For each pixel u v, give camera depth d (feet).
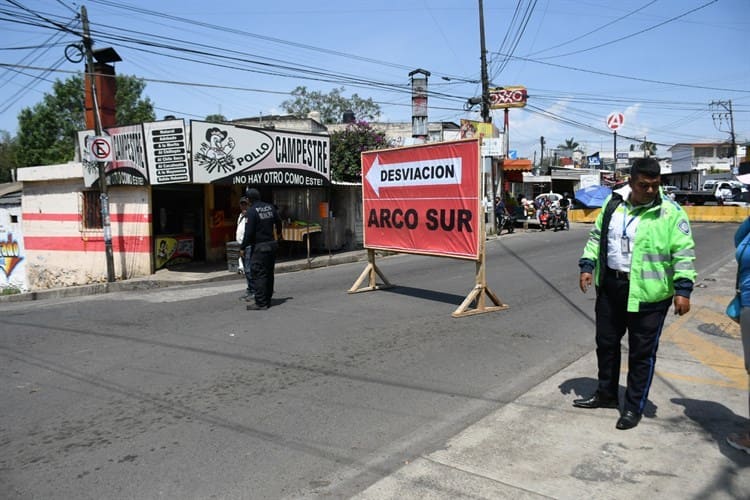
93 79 46.98
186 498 11.56
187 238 52.54
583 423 14.71
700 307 28.86
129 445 14.08
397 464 12.87
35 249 56.24
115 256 50.19
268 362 20.77
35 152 150.30
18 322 29.22
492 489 11.60
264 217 30.01
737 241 13.19
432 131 128.98
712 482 11.59
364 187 35.40
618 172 155.12
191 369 20.11
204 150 46.88
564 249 61.67
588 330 25.20
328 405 16.55
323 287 37.88
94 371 20.11
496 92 100.27
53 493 11.87
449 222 29.78
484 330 25.25
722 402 15.88
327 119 187.01
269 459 13.23
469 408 16.22
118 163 48.57
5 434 14.92
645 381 14.03
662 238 13.53
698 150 224.94
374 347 22.58
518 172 115.03
